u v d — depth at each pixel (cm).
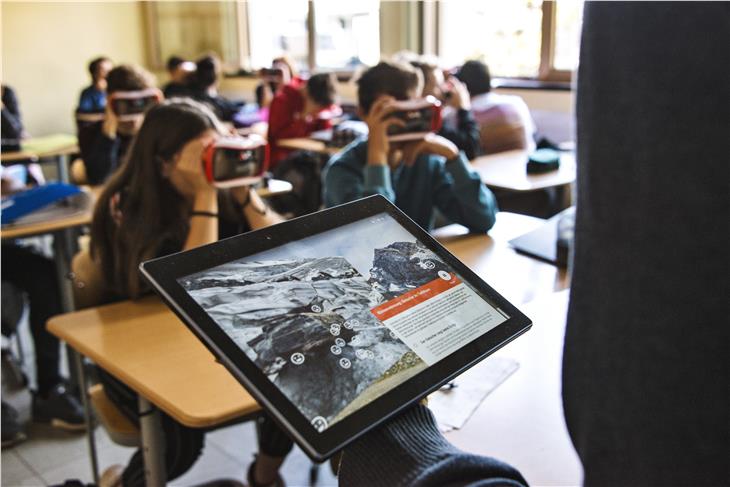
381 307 49
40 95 695
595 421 31
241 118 522
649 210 28
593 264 30
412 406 45
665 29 26
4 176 288
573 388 32
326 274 50
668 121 27
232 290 46
